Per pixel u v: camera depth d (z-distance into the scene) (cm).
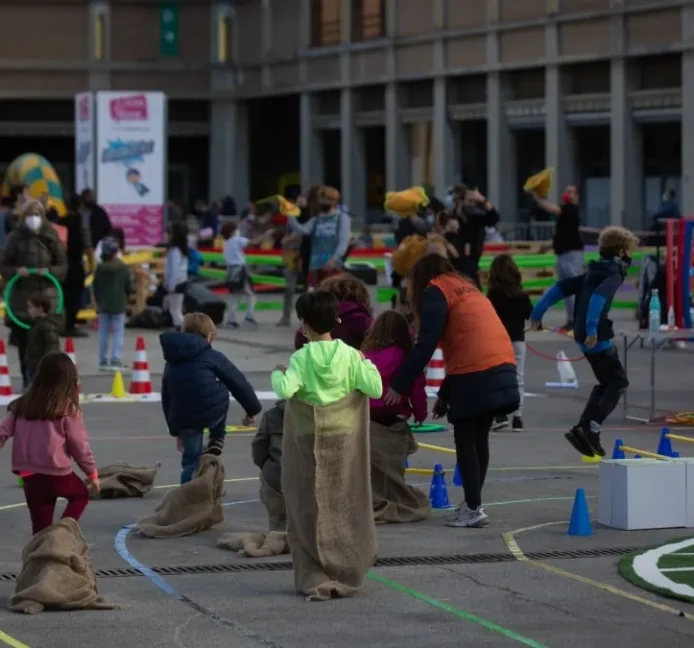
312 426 1267
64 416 1287
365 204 7169
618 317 3972
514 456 2041
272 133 8306
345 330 1645
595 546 1480
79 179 5266
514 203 6188
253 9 7875
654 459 1612
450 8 6350
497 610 1234
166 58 8062
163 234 5056
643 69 5497
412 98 6775
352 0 7006
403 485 1605
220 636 1157
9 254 2630
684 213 5241
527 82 6056
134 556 1448
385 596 1280
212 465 1567
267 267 5206
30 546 1252
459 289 1546
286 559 1434
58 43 8069
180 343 1630
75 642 1141
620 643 1135
